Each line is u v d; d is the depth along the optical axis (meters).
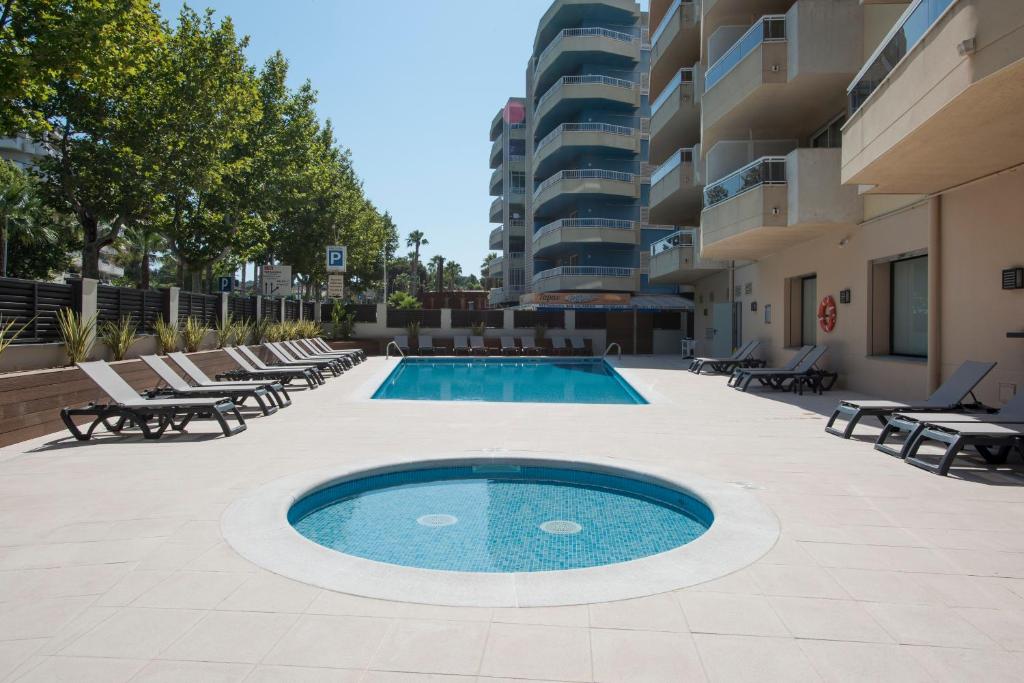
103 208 21.38
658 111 25.86
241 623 3.16
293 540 4.38
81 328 10.52
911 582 3.74
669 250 26.20
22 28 11.83
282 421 10.09
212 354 15.73
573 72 43.69
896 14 12.08
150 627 3.11
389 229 65.12
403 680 2.64
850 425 8.59
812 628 3.14
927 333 11.70
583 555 4.83
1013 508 5.28
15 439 8.17
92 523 4.75
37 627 3.11
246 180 26.92
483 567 4.57
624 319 32.59
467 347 29.92
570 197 41.56
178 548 4.22
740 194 15.23
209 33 21.58
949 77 6.82
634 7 41.53
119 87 19.30
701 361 19.95
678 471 6.59
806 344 17.75
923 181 10.04
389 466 6.83
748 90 14.87
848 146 10.21
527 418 10.43
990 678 2.68
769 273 19.33
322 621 3.18
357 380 17.47
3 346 8.47
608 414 10.94
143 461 7.02
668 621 3.21
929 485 6.05
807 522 4.87
